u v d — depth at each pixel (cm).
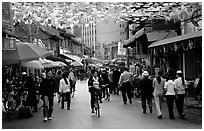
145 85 1334
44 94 1177
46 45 4247
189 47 1681
